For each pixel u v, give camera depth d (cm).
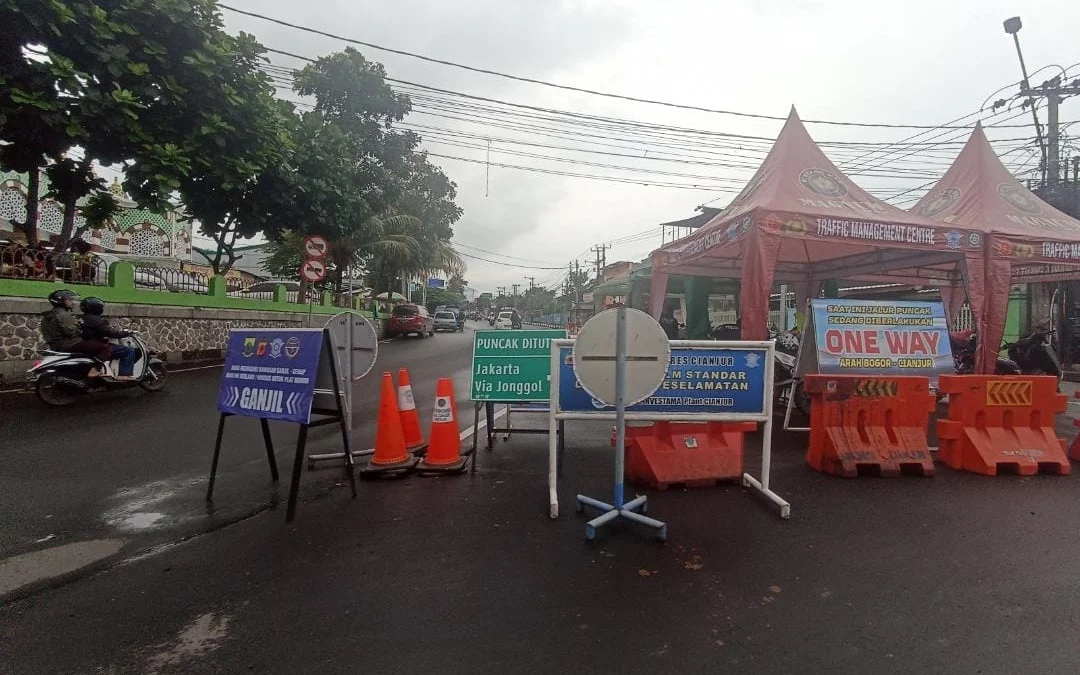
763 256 748
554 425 445
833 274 1294
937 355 734
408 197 3186
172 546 381
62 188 1223
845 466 527
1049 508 449
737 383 461
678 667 251
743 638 273
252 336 479
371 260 3362
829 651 262
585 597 313
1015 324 1588
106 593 319
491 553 371
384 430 551
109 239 2683
